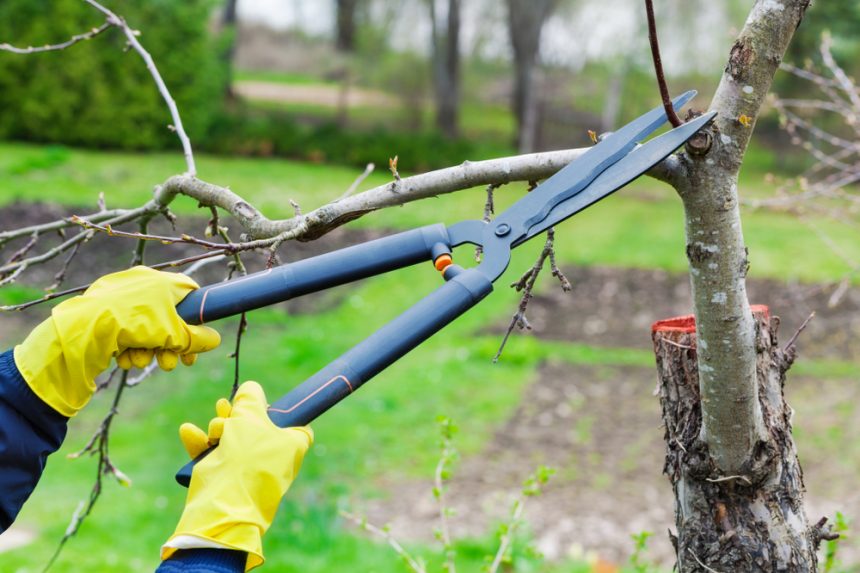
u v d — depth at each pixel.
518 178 1.43
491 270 1.31
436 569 4.18
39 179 12.59
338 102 23.48
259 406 1.16
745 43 1.36
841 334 8.33
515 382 7.25
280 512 4.61
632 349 8.19
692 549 1.68
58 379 1.16
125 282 1.22
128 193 12.24
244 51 26.16
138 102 16.02
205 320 1.23
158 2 15.73
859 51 15.15
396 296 9.40
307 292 1.28
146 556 4.23
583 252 11.37
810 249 11.14
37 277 8.80
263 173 15.66
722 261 1.42
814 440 6.12
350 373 1.18
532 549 2.38
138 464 5.36
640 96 21.78
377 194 1.44
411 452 5.88
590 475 5.63
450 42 21.64
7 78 15.23
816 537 1.74
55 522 4.52
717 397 1.52
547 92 22.42
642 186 17.31
